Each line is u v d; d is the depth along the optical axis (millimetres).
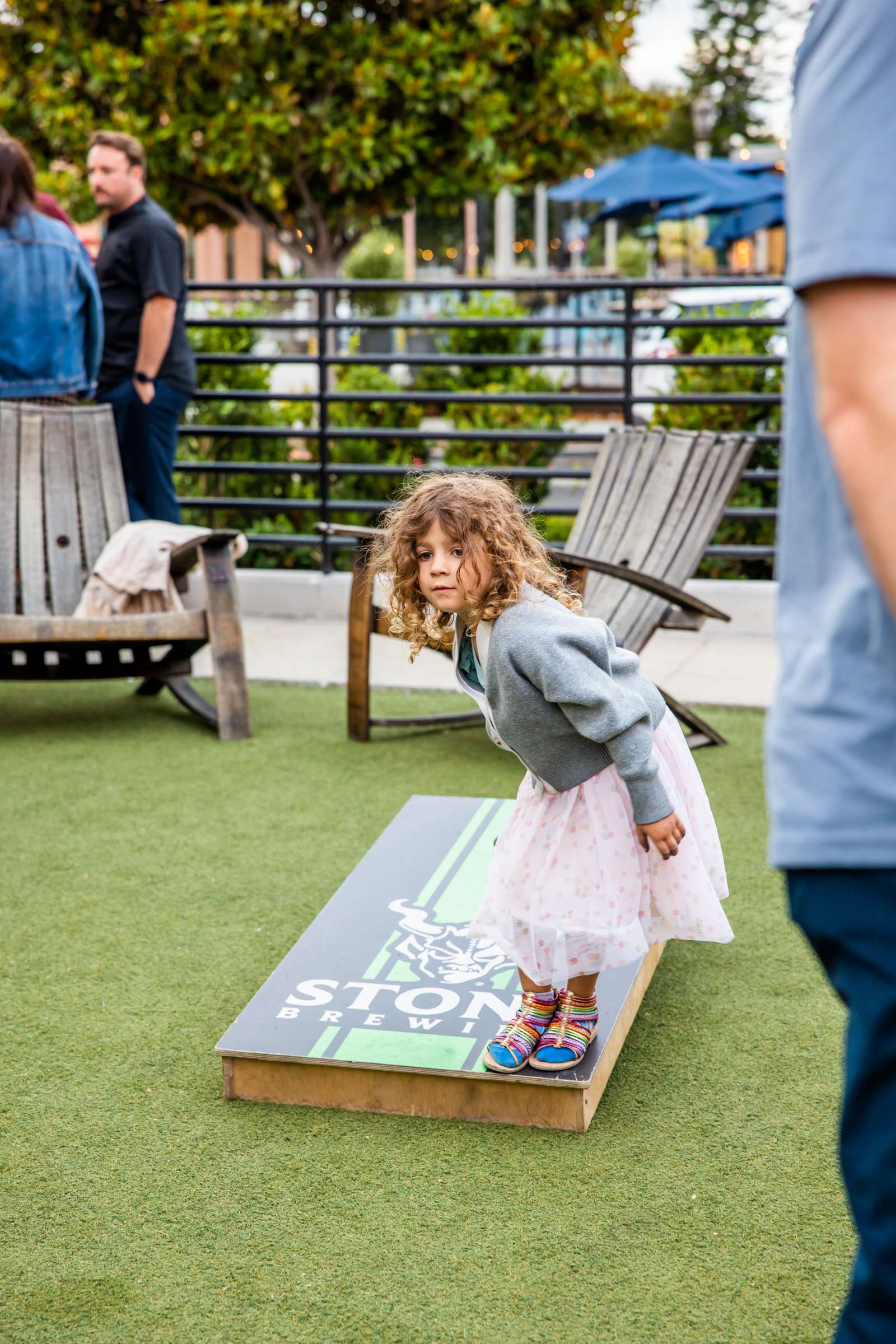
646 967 2816
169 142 9086
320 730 4863
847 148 1061
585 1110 2332
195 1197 2191
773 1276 1963
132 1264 2029
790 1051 2609
